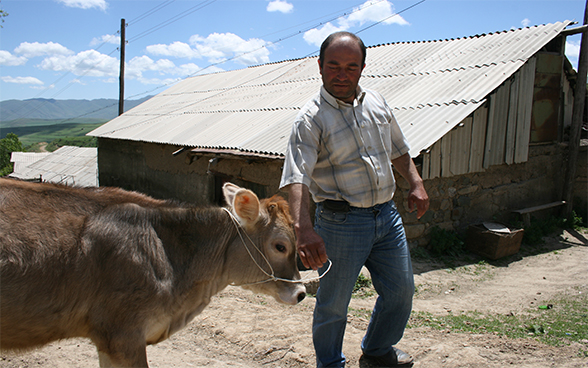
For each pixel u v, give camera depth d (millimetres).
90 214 2328
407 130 7824
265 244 2812
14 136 59312
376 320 3084
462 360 3381
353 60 2545
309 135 2607
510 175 9633
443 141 7898
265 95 13477
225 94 16062
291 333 3902
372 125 2768
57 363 3400
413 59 11180
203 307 2768
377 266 2977
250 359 3508
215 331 3969
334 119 2648
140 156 15070
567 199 10414
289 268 2863
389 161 2865
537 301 6004
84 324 2320
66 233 2197
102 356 2504
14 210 2127
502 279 7105
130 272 2297
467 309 5699
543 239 9289
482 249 8156
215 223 2750
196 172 11695
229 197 2846
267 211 2863
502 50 9594
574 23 9758
